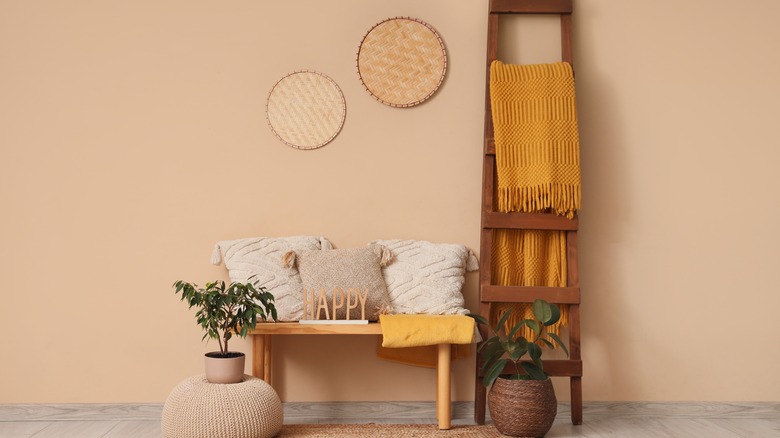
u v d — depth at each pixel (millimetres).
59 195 3518
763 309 3615
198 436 2775
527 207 3447
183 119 3559
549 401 3094
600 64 3635
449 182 3609
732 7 3619
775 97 3613
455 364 3553
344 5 3607
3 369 3471
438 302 3361
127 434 3186
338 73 3600
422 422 3504
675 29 3633
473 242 3602
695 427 3371
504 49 3633
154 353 3510
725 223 3627
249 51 3584
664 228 3619
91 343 3498
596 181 3625
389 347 3379
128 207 3533
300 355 3531
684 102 3637
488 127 3502
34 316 3488
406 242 3506
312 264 3338
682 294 3613
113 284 3514
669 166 3631
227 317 3039
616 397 3592
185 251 3539
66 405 3467
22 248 3498
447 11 3623
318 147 3584
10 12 3525
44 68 3529
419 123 3609
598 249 3615
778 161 3627
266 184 3570
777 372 3596
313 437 3055
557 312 3193
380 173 3600
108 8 3559
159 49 3564
